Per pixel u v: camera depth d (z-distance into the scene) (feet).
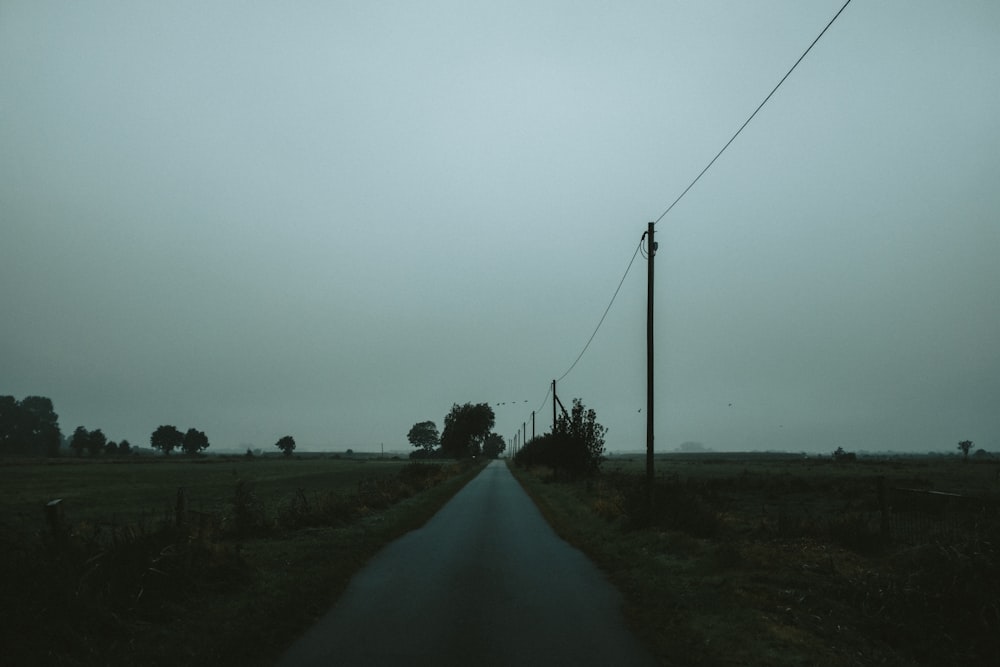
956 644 27.73
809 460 477.77
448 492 124.36
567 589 36.22
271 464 374.84
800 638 26.81
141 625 27.58
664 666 22.90
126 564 31.17
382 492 98.94
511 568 42.98
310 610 30.50
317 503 70.08
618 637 26.45
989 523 37.70
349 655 23.82
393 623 28.53
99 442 619.26
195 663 22.89
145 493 130.72
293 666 22.53
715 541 54.03
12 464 353.72
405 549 51.83
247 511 60.75
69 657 23.08
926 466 303.27
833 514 79.41
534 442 252.01
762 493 124.67
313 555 45.93
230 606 31.01
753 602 32.17
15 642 22.85
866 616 30.83
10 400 600.80
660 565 42.86
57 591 26.11
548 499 106.52
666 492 66.33
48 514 31.37
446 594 34.71
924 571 33.81
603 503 78.84
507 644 25.35
